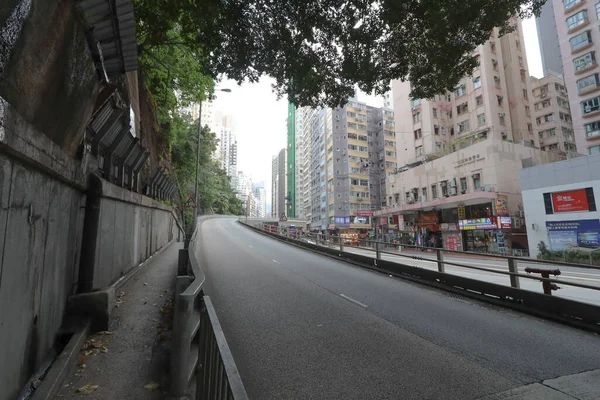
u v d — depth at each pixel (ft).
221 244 72.95
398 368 14.01
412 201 120.98
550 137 145.59
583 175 70.49
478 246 95.40
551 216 75.31
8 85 9.33
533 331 19.21
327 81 30.01
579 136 104.53
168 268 34.53
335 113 208.54
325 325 19.53
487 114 114.93
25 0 9.23
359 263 46.32
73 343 13.10
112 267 23.00
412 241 121.29
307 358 14.94
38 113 11.80
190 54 45.21
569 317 20.61
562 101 148.05
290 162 413.80
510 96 124.06
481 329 19.42
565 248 71.87
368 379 13.03
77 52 13.56
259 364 14.29
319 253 60.49
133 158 31.58
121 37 16.29
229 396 5.05
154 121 63.05
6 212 9.25
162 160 68.54
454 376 13.32
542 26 180.55
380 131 213.05
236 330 18.37
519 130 119.85
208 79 51.01
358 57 27.07
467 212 99.66
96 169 20.66
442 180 108.58
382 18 23.81
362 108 213.87
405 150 142.20
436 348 16.25
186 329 10.34
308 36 25.04
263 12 23.00
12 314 9.73
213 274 35.14
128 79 38.01
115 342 14.58
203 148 142.72
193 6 22.82
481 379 13.08
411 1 23.00
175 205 86.99
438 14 22.12
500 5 22.38
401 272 37.32
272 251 62.44
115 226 23.72
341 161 204.44
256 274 36.17
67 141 15.75
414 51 27.73
